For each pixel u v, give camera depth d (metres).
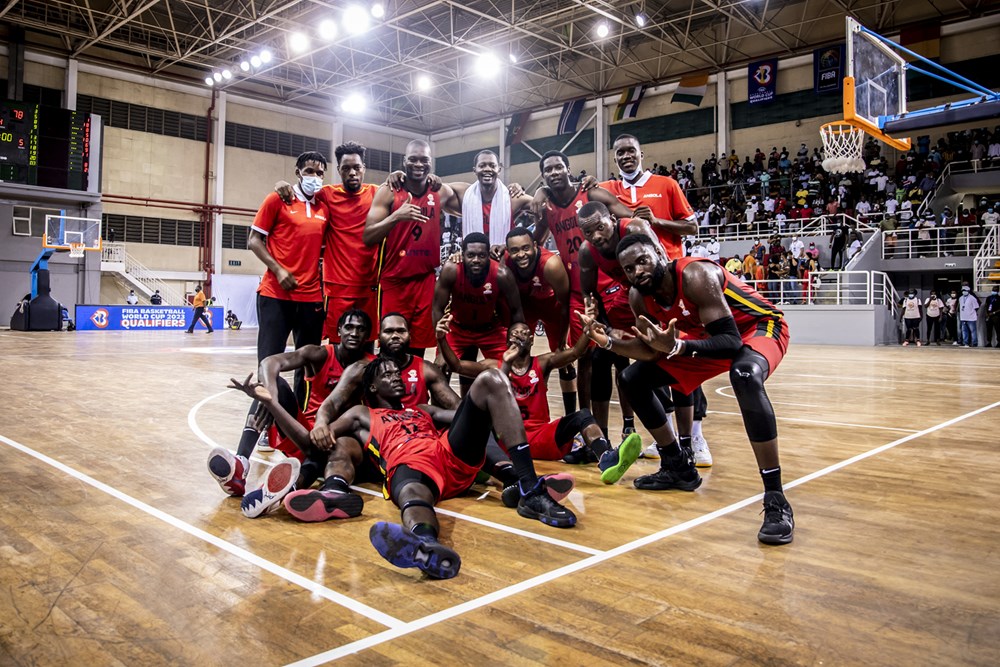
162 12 22.70
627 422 4.61
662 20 22.08
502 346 4.73
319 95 28.22
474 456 3.03
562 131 26.67
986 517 2.93
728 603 2.03
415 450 2.99
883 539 2.64
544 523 2.86
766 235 19.98
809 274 17.28
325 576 2.24
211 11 22.16
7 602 2.01
